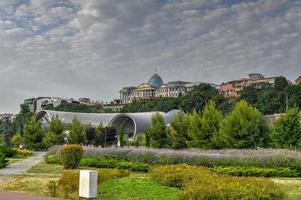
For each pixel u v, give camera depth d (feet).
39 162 125.59
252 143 130.41
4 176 81.61
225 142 133.80
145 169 91.61
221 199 41.91
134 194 50.57
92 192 47.57
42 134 223.51
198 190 43.37
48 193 57.00
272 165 84.38
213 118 146.00
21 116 472.44
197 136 146.82
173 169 57.16
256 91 416.67
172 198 47.34
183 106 427.33
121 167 95.86
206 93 431.84
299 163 82.23
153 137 189.06
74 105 640.58
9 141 291.79
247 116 132.77
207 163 89.45
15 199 49.85
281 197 44.62
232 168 83.10
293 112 145.79
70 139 225.15
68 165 98.32
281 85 399.44
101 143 260.83
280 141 144.56
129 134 363.15
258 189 43.42
